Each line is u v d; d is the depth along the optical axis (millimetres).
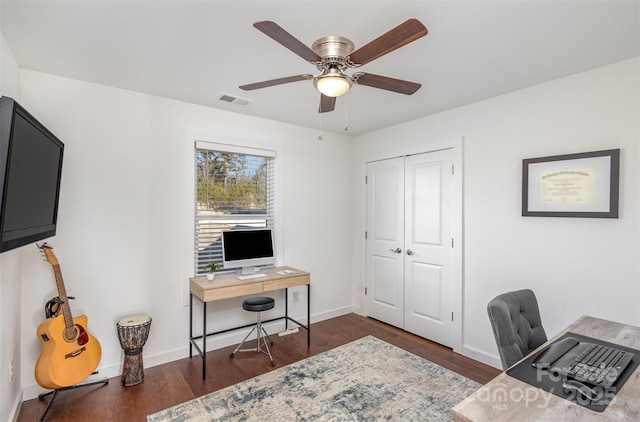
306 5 1514
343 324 3785
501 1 1482
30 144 1506
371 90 2604
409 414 2076
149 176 2719
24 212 1476
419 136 3400
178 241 2861
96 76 2354
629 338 1540
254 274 3096
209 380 2496
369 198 4023
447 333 3133
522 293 1794
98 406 2148
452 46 1905
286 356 2926
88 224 2455
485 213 2838
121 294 2590
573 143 2318
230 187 3273
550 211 2408
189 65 2178
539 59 2078
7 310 1841
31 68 2215
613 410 960
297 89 2600
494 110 2766
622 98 2107
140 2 1501
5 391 1809
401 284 3615
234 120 3195
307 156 3762
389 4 1506
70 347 2125
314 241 3836
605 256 2182
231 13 1586
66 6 1529
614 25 1682
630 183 2078
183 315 2889
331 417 2043
